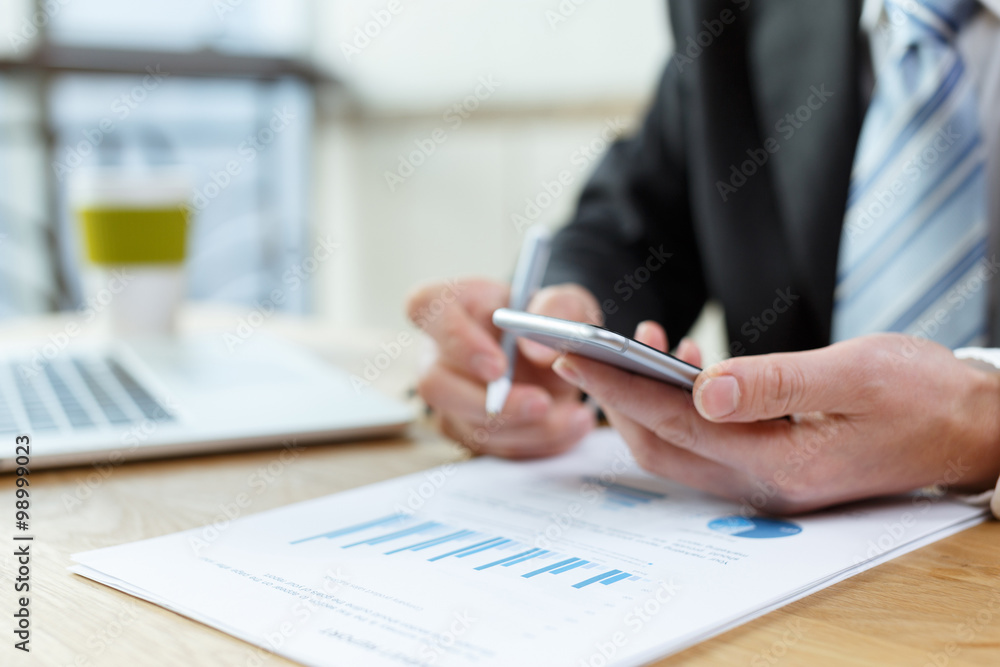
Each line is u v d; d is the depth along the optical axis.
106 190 1.03
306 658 0.30
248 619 0.33
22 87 2.64
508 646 0.31
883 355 0.45
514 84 2.64
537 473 0.56
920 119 0.73
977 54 0.71
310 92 3.24
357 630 0.32
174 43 2.91
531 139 2.61
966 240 0.71
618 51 2.32
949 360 0.48
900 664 0.30
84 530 0.45
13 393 0.71
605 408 0.51
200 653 0.31
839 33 0.78
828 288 0.77
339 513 0.47
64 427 0.61
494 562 0.40
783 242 0.86
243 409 0.66
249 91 3.14
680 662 0.31
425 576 0.38
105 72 2.77
